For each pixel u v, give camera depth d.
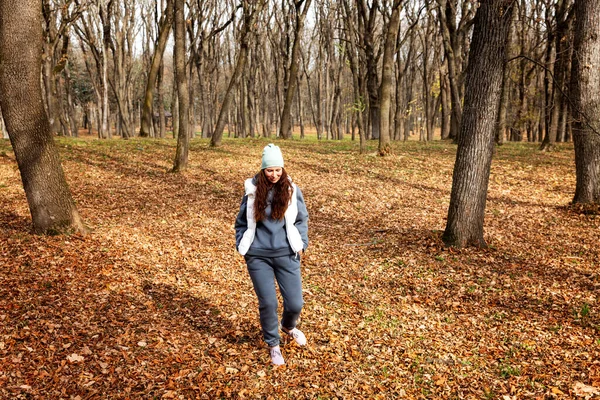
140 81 45.69
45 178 6.76
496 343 4.24
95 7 25.14
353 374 3.76
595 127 8.89
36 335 3.99
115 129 55.56
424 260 6.67
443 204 10.33
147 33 35.41
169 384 3.46
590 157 9.09
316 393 3.48
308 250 7.32
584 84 8.82
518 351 4.05
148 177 12.88
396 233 8.12
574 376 3.58
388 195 11.24
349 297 5.41
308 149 19.36
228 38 36.12
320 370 3.81
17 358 3.61
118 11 27.55
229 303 5.12
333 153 17.95
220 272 6.12
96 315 4.52
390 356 4.05
